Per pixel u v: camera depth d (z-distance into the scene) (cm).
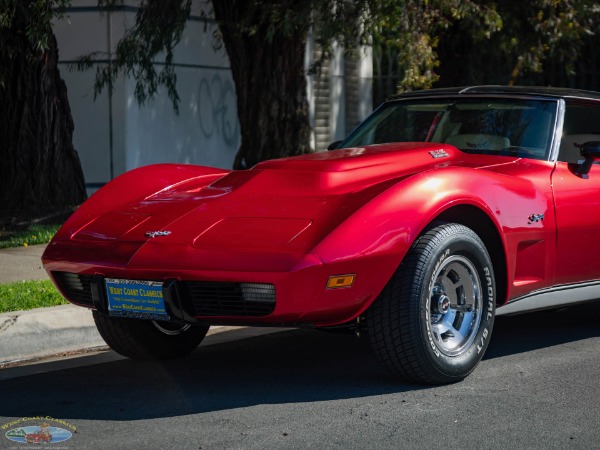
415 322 539
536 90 698
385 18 1136
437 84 1619
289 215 543
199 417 507
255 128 1231
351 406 524
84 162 1554
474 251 567
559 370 605
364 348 673
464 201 561
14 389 576
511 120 681
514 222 596
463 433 475
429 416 504
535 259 621
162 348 641
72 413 520
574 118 691
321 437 471
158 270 529
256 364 632
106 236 572
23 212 1287
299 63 1234
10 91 1307
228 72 1733
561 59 1600
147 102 1566
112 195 619
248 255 514
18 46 1281
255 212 554
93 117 1544
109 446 461
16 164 1312
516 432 477
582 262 653
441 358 554
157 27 1188
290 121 1230
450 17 1438
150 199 613
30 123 1308
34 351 671
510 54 1596
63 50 1546
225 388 570
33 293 784
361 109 2077
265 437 471
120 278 548
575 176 651
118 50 1210
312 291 511
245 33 1220
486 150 671
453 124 698
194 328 657
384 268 527
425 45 1169
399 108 737
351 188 570
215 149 1714
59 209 1305
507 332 729
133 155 1545
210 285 524
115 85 1524
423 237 548
